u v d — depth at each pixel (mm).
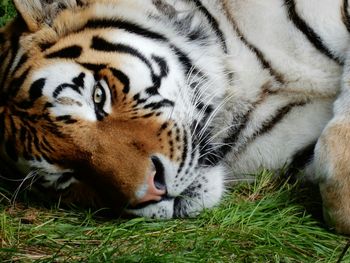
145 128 8680
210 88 9492
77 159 8578
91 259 7820
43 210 9336
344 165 8453
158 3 9633
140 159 8422
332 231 8719
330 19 9312
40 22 9273
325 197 8633
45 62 8984
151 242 8289
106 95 8734
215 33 9664
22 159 8961
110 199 8664
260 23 9477
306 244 8516
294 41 9406
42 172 8922
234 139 9758
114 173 8375
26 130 8828
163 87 9094
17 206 9422
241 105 9648
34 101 8797
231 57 9594
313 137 9531
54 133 8641
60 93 8734
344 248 7961
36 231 8695
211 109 9500
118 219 8852
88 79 8797
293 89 9477
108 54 8992
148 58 9164
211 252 8023
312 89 9430
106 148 8438
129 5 9484
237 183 9977
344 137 8570
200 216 9008
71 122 8609
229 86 9594
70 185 8922
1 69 9250
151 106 8891
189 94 9305
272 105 9586
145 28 9391
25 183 9328
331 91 9406
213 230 8555
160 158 8555
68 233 8641
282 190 9594
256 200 9555
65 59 8953
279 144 9688
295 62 9422
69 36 9156
